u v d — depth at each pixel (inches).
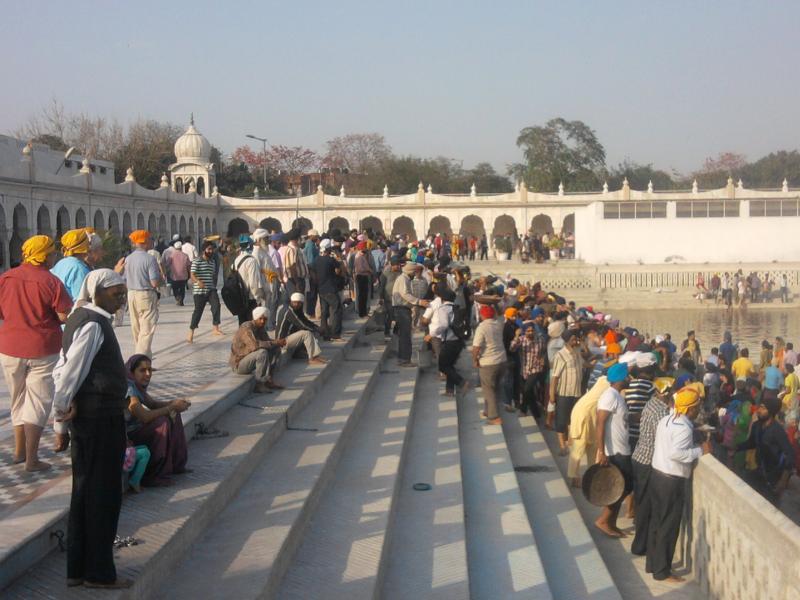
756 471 405.7
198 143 2231.8
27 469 211.5
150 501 205.0
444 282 514.0
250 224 2197.3
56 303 214.2
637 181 3206.2
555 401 416.2
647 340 992.2
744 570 229.8
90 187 1332.4
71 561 152.3
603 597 245.0
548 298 593.6
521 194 2177.7
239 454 250.4
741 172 3641.7
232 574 179.8
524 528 281.4
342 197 2213.3
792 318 1350.9
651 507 284.0
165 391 318.3
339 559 210.1
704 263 1539.1
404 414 385.7
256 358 350.6
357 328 589.6
